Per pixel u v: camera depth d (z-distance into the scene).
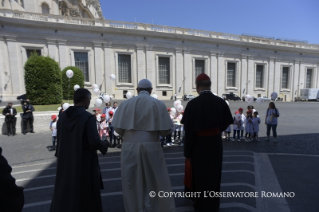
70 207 2.17
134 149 2.42
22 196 1.53
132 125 2.39
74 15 46.97
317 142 7.82
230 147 7.30
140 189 2.40
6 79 28.30
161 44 36.12
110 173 4.69
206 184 2.68
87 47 32.38
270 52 43.91
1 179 1.36
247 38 42.66
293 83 46.47
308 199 3.25
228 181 4.00
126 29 33.56
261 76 44.62
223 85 40.75
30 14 29.48
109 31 32.94
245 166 4.91
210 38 38.47
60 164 2.30
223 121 2.73
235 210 2.97
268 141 8.23
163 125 2.46
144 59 35.44
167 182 2.48
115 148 7.43
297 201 3.20
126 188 2.42
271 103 8.14
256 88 43.25
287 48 44.66
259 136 9.30
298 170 4.57
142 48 35.16
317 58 48.12
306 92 43.53
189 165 3.02
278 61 44.66
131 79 35.19
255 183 3.88
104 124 7.53
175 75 37.50
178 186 3.87
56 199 2.23
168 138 7.77
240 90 42.16
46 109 12.94
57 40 30.45
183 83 37.97
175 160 5.71
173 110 8.24
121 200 3.36
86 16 54.19
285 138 8.67
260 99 8.55
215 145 2.71
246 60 42.22
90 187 2.33
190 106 2.75
